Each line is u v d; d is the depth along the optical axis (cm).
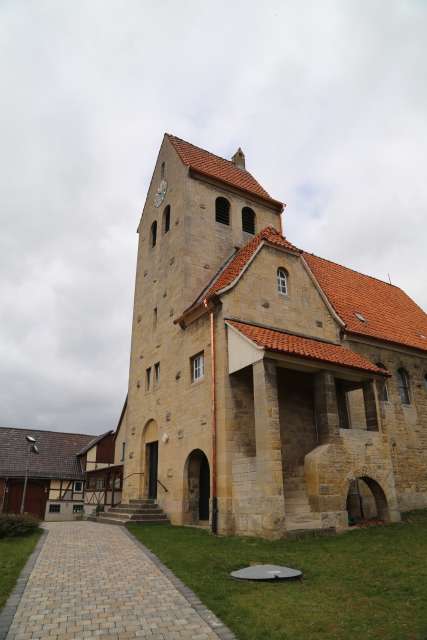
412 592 745
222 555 1053
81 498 3669
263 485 1306
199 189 2303
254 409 1448
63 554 1112
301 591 777
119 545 1243
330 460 1402
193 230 2191
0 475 3500
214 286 1894
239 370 1539
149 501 1992
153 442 2138
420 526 1396
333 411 1482
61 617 670
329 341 1941
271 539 1227
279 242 1952
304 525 1320
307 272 2012
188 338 1920
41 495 3591
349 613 670
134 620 660
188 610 701
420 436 2089
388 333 2259
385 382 2081
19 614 679
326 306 2009
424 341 2417
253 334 1543
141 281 2612
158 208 2562
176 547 1183
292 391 1736
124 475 2328
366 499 1708
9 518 1386
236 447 1520
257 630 617
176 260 2181
